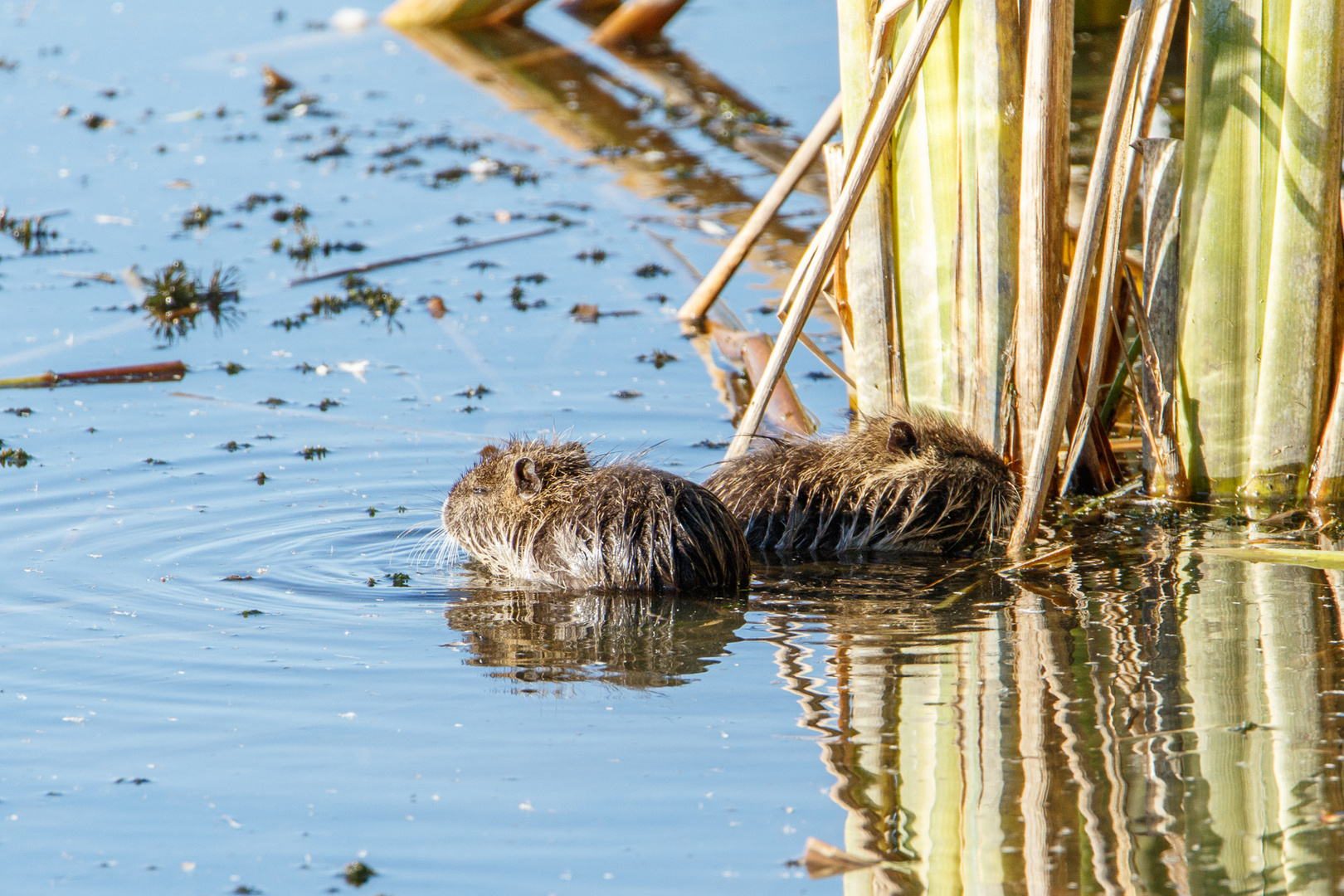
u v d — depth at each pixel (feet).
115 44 121.39
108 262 71.41
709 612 36.35
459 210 81.30
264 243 74.84
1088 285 38.63
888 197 44.06
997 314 43.27
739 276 70.33
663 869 23.63
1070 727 28.22
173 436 50.98
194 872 23.99
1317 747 26.89
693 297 63.67
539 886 23.24
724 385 56.65
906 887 22.91
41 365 58.03
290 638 34.47
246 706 30.32
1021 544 40.88
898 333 45.24
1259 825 24.25
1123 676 30.73
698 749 27.71
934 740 27.73
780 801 25.63
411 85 109.50
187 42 122.52
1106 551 40.34
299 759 27.76
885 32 40.52
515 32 126.41
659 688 30.91
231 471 47.52
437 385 56.70
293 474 47.44
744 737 28.22
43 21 129.70
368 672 32.19
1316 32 40.32
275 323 63.98
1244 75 41.52
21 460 48.14
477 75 112.27
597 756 27.53
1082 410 42.86
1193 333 44.01
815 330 63.41
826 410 53.88
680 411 53.78
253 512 43.98
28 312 64.39
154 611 36.17
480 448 49.96
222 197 82.74
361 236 76.38
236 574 39.17
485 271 71.20
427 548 41.75
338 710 30.04
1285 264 42.24
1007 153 41.86
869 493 42.22
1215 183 42.63
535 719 29.32
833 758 27.17
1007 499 42.93
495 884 23.36
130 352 60.08
